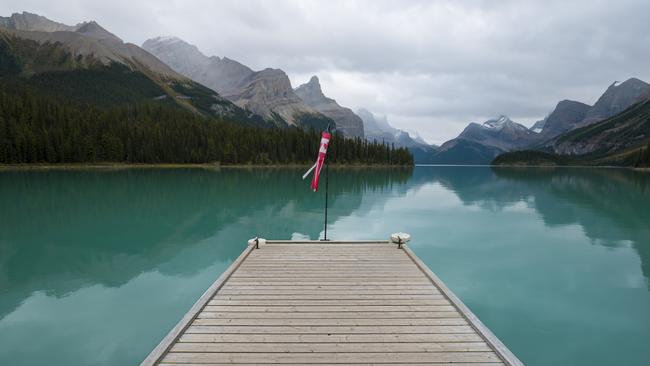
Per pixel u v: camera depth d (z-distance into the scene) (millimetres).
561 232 17922
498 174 86500
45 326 7957
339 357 4957
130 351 7027
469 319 5949
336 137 127625
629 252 14156
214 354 4996
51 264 12375
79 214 22109
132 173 65688
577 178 67062
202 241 15688
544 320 8508
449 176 73750
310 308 6543
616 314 8781
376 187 42844
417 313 6363
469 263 12734
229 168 95625
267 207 25438
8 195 30547
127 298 9500
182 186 40781
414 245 15234
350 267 9039
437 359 4934
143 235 16797
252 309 6480
